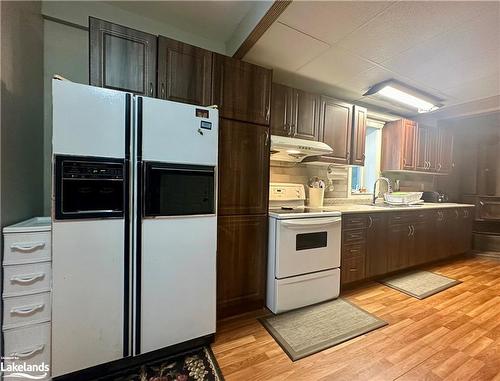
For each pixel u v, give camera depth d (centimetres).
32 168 162
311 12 165
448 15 165
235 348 159
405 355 154
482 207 422
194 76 174
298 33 188
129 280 136
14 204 136
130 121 135
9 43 131
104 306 132
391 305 221
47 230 125
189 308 154
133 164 136
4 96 125
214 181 161
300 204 277
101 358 132
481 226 420
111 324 133
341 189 334
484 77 260
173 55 167
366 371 141
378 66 239
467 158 449
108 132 130
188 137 151
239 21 207
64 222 123
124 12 196
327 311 209
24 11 150
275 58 227
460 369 143
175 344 150
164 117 143
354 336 173
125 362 139
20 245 120
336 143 285
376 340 169
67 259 124
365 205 325
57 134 120
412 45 203
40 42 174
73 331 126
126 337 137
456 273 309
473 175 441
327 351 157
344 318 197
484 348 162
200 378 134
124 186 134
